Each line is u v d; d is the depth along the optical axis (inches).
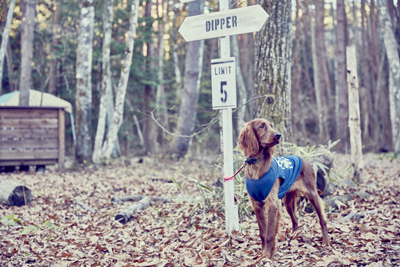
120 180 357.1
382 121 843.4
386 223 185.8
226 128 167.8
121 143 813.2
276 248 154.4
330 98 924.0
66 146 815.1
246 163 149.8
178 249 160.6
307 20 1035.3
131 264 144.5
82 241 180.7
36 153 427.2
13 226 202.7
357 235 168.7
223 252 151.6
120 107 454.3
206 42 964.0
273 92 239.0
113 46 698.2
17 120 419.5
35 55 791.7
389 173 370.9
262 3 242.8
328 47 1237.1
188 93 542.6
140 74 747.4
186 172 394.0
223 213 200.4
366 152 676.7
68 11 719.7
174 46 909.2
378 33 962.7
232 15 159.9
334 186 255.1
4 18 768.9
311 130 970.7
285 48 239.8
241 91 638.5
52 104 567.2
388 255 141.0
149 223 205.3
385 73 917.8
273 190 146.9
